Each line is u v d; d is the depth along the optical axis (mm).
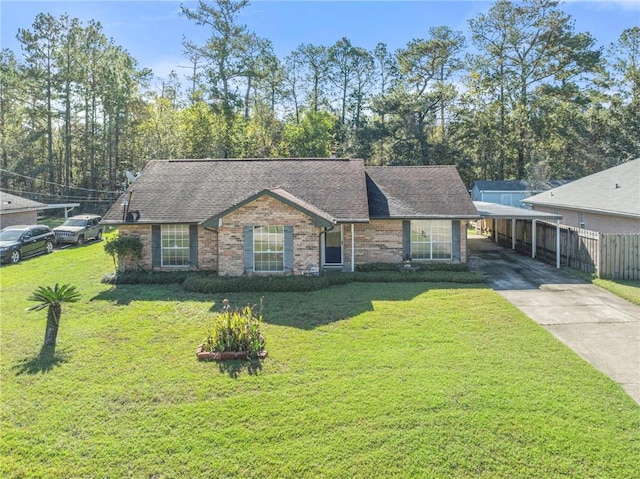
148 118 48969
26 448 6195
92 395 7742
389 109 48844
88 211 47375
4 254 21297
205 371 8703
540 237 22766
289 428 6602
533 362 8961
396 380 8133
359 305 13297
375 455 5930
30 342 10445
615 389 7730
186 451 6098
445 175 21438
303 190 19344
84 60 45125
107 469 5746
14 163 46656
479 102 49812
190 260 17891
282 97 58562
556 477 5465
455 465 5715
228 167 21266
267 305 13391
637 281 16141
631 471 5543
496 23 47219
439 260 18688
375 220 18484
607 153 45094
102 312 12922
